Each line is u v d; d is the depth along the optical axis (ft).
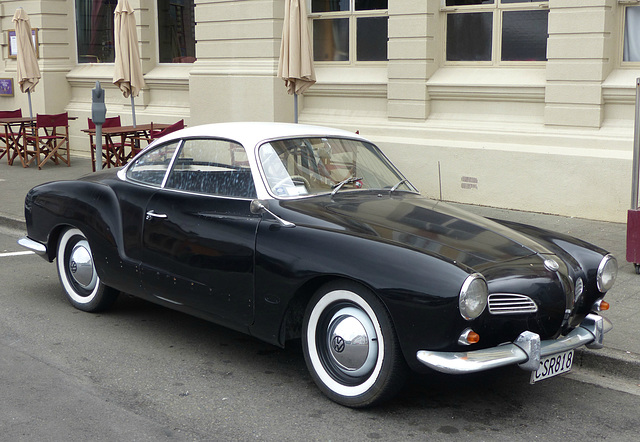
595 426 12.83
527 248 13.75
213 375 14.76
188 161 16.28
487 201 31.50
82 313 18.66
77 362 15.29
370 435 12.19
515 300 12.34
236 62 39.37
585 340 13.33
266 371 15.03
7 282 21.50
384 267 12.17
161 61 46.24
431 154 32.78
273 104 37.96
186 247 15.20
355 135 17.57
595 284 13.99
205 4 40.06
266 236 13.85
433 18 33.04
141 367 15.11
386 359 12.30
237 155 15.37
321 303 13.17
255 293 13.97
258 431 12.26
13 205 32.12
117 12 39.09
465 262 12.41
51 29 50.01
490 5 31.89
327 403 13.46
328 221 13.64
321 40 37.78
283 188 14.84
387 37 35.42
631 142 27.91
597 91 28.48
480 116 32.27
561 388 14.62
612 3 28.43
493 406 13.58
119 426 12.34
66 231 18.63
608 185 28.17
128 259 16.61
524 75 30.94
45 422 12.41
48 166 44.11
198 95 41.19
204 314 15.19
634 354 15.42
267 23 37.60
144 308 19.25
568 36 28.78
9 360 15.30
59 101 50.83
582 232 26.53
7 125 44.24
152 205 16.19
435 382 14.66
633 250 21.47
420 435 12.25
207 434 12.11
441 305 11.61
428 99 33.53
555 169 29.37
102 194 17.48
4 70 53.31
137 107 46.50
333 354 13.15
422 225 13.96
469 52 32.91
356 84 35.68
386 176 16.88
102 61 50.08
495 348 12.12
